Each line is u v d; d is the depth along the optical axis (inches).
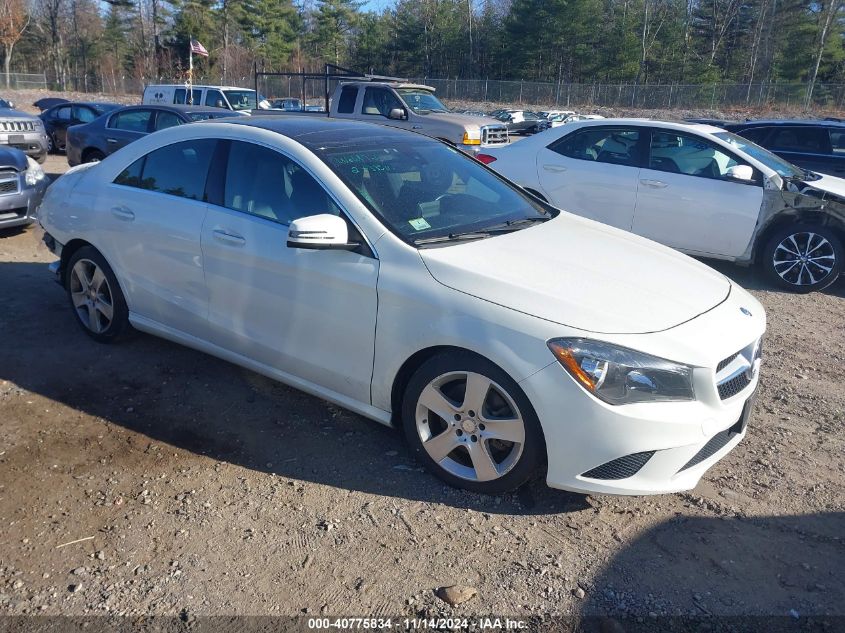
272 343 152.8
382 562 114.4
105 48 3105.3
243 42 2780.5
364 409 142.6
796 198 269.4
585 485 118.3
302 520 124.3
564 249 145.1
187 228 163.5
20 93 2043.6
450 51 2765.7
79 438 148.7
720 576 112.6
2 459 139.9
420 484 135.5
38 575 110.0
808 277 277.4
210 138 166.6
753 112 1720.0
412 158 165.2
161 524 122.3
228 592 107.4
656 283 135.0
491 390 124.7
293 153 151.3
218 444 148.3
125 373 179.8
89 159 487.5
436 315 126.2
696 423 116.8
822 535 123.1
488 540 120.1
